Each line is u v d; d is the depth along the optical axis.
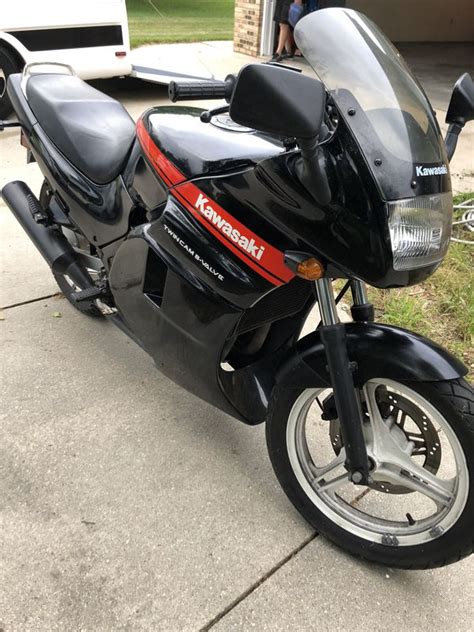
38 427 2.57
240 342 2.40
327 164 1.58
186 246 2.06
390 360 1.76
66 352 3.05
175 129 2.11
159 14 16.11
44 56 6.11
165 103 7.08
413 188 1.55
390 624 1.89
